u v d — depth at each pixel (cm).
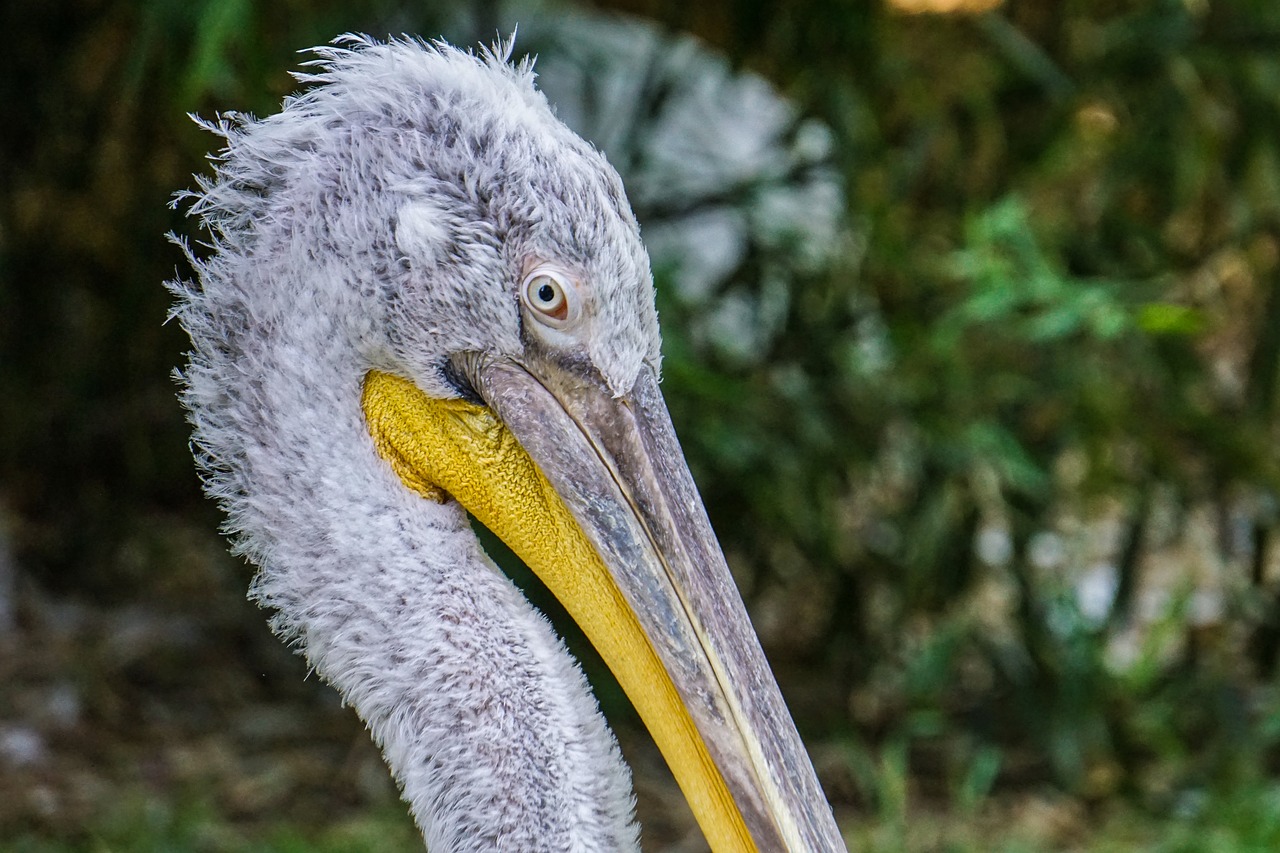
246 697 975
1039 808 912
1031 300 873
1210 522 1027
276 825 821
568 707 416
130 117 980
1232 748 945
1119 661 1048
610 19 1101
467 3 995
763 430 959
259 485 417
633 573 419
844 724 982
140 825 792
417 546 417
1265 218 986
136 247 1025
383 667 412
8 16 988
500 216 404
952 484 977
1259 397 995
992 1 966
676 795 885
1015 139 988
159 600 1091
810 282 1001
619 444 418
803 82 983
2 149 1031
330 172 407
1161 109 959
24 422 1130
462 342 411
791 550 1085
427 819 411
